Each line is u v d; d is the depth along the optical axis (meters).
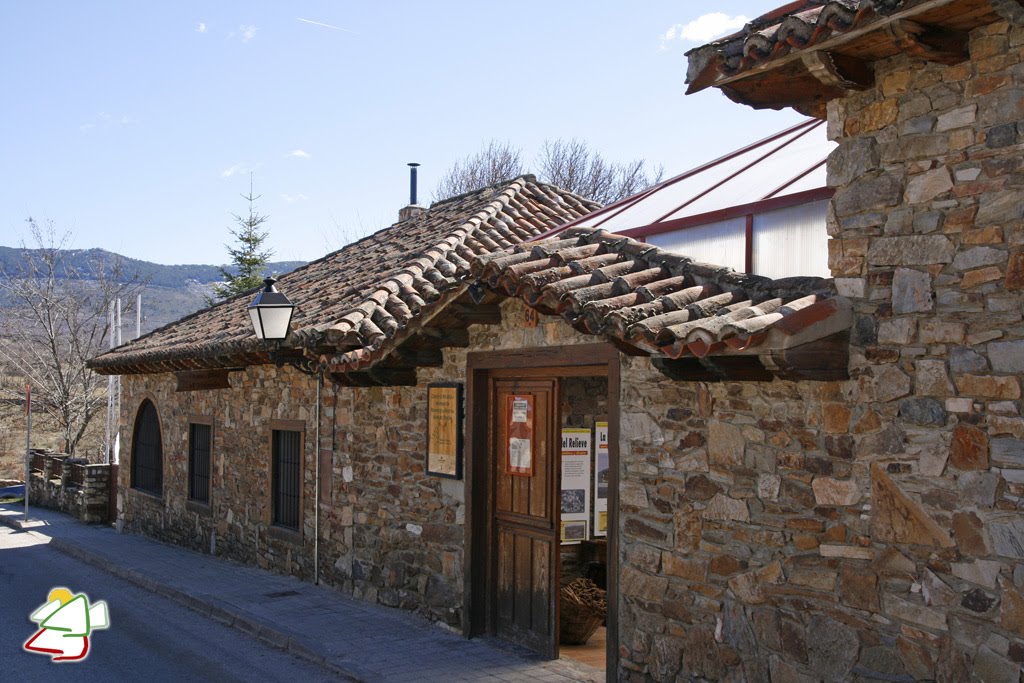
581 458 9.86
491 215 12.52
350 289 11.44
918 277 4.93
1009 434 4.50
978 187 4.67
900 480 4.98
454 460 8.80
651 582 6.57
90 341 29.88
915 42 4.57
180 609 10.83
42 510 22.84
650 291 5.92
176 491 16.16
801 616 5.49
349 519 10.71
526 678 7.41
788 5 5.39
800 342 5.03
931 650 4.80
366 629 9.04
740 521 5.91
